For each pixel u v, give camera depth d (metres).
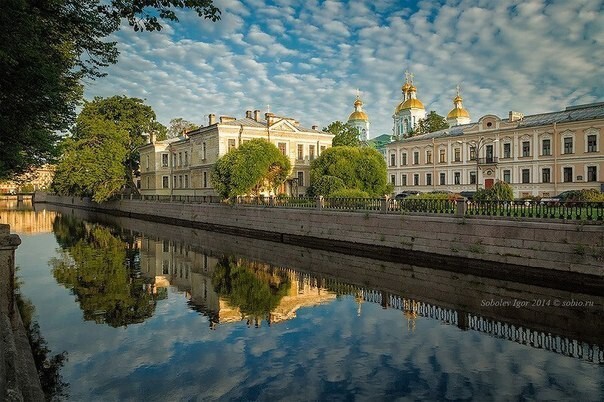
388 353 9.39
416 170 55.88
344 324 11.54
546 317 11.75
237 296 14.95
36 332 11.09
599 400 7.11
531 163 44.31
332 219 24.72
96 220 49.06
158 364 8.97
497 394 7.39
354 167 36.53
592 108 42.16
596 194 23.97
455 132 52.53
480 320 11.59
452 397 7.30
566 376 8.07
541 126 43.31
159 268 20.25
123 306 13.62
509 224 16.36
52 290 15.67
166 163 56.50
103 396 7.57
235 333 10.93
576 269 14.40
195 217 39.69
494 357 9.05
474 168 49.44
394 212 21.22
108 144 53.28
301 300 14.26
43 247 26.89
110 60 12.13
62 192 61.78
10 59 8.55
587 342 9.83
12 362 5.45
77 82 13.88
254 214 31.52
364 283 16.67
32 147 15.38
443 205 19.61
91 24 10.51
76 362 9.12
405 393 7.50
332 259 22.00
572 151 41.28
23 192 102.81
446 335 10.47
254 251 25.27
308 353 9.49
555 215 15.45
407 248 20.34
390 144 58.97
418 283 16.33
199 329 11.30
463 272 17.81
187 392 7.69
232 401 7.33
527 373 8.24
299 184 46.97
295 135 46.84
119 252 25.11
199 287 16.38
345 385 7.87
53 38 10.85
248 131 44.09
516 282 15.87
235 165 32.44
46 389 7.86
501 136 46.88
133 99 59.66
